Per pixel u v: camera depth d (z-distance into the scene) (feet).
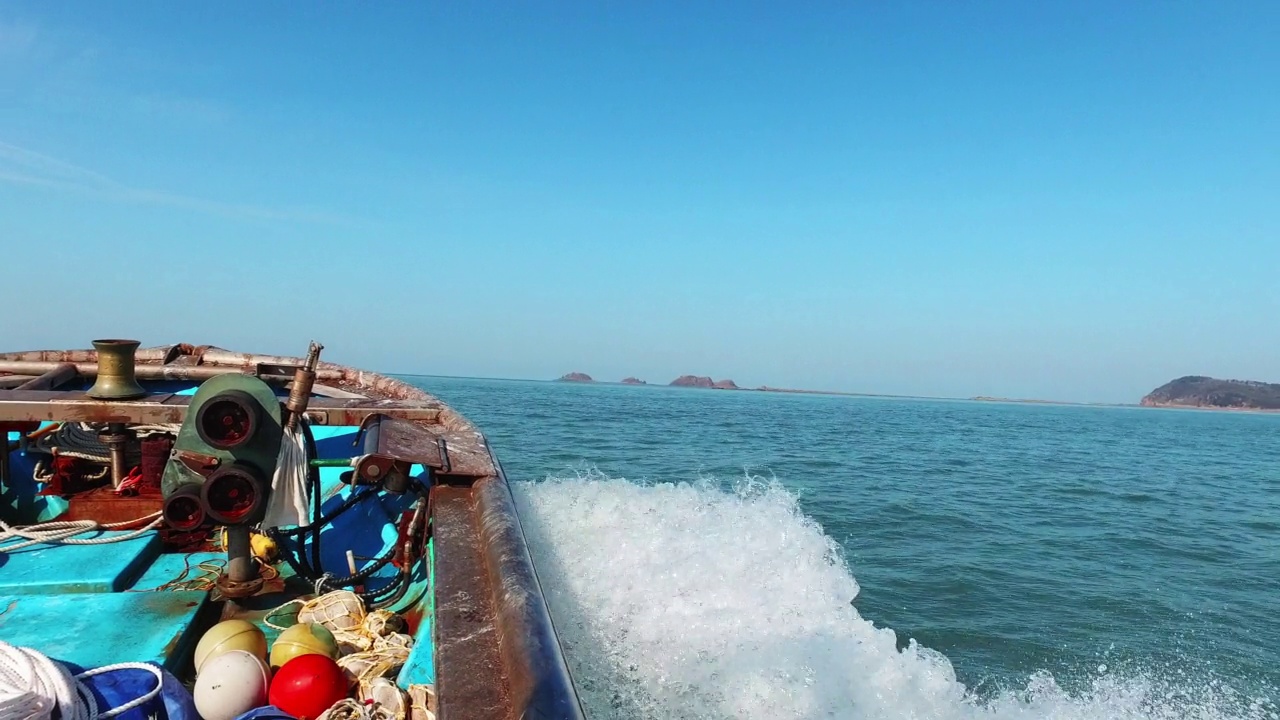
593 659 12.49
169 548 11.66
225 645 7.84
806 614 16.26
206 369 21.74
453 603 7.30
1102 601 30.48
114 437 12.78
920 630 26.66
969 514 48.44
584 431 92.99
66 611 9.07
